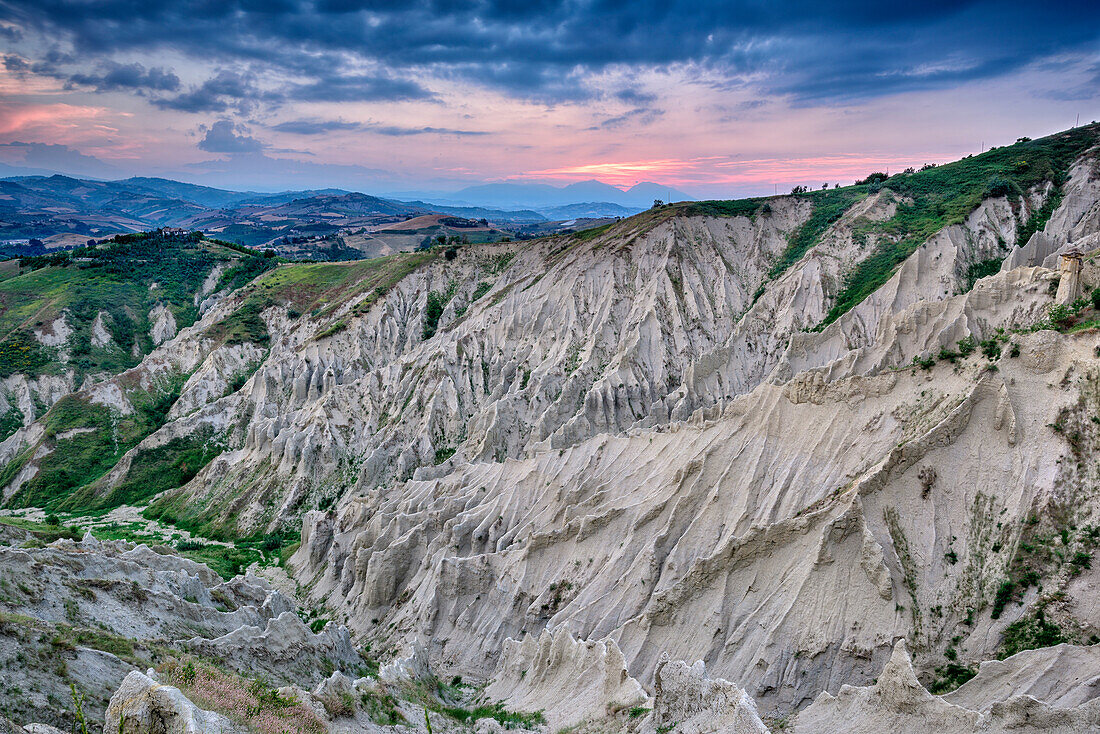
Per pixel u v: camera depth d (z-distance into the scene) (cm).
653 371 9344
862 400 5038
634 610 4978
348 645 4750
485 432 8800
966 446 4303
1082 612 3431
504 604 5641
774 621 4209
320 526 7769
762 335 9456
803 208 11900
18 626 2605
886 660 3806
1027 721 2636
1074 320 4597
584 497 6197
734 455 5441
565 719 3719
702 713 2830
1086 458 3866
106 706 2469
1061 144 10738
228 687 2697
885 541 4159
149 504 10300
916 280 8700
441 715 3962
